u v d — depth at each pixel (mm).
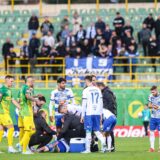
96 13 109000
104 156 52594
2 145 66438
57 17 109625
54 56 94938
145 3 110938
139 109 86062
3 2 114875
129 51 93625
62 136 57344
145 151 58312
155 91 58531
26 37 107125
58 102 60844
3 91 56938
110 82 92688
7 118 57344
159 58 96938
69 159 50188
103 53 93312
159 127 58688
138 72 98062
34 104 58062
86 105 55906
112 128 57375
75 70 92438
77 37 95438
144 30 95938
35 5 115125
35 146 62594
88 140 56062
